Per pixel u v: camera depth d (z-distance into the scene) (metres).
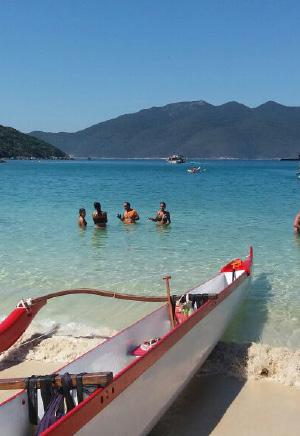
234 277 9.71
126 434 4.68
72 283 10.46
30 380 4.47
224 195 31.16
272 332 7.68
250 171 92.38
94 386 4.71
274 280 10.51
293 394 5.80
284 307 8.80
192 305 7.27
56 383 4.46
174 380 5.56
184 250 13.30
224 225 17.42
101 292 7.80
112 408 4.46
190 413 5.48
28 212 21.47
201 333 6.33
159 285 10.21
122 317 8.48
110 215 20.72
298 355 6.64
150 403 5.05
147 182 48.66
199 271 11.20
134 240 14.74
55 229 16.81
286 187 40.53
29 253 13.14
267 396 5.78
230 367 6.46
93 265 11.86
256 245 13.85
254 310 8.65
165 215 17.59
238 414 5.43
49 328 7.98
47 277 10.90
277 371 6.32
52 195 31.08
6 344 6.97
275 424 5.22
